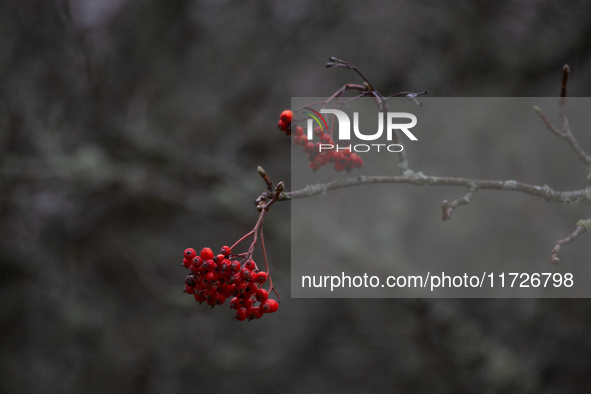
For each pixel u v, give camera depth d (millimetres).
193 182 2148
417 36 2051
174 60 2238
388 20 2098
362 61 2121
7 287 1998
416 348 2137
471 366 1953
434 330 2109
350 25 2168
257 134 2264
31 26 2057
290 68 2240
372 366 2230
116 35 2189
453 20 1991
